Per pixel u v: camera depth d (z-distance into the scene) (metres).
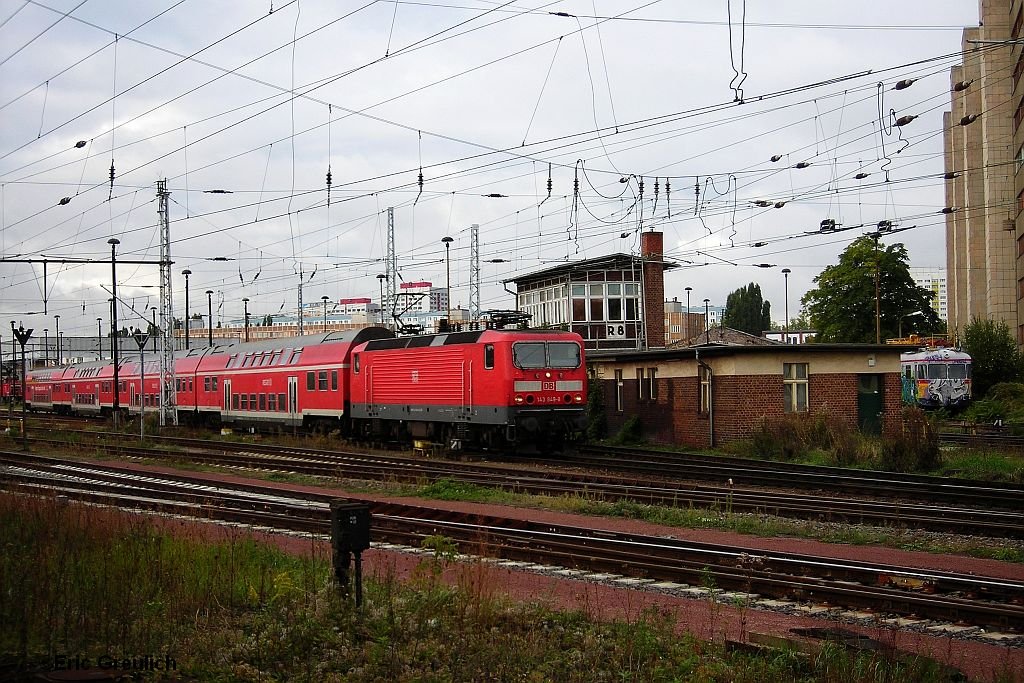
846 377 32.34
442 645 9.47
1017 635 10.12
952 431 40.88
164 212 43.06
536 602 11.10
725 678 8.62
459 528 16.36
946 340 56.16
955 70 79.19
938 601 10.87
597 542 14.85
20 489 18.08
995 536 16.27
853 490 21.50
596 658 9.09
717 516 18.06
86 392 64.94
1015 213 63.72
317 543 15.22
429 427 33.00
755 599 11.72
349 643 9.44
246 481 26.11
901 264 63.59
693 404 33.53
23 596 9.44
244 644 9.30
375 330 38.56
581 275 60.78
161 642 9.31
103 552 11.50
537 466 28.14
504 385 29.22
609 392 39.16
